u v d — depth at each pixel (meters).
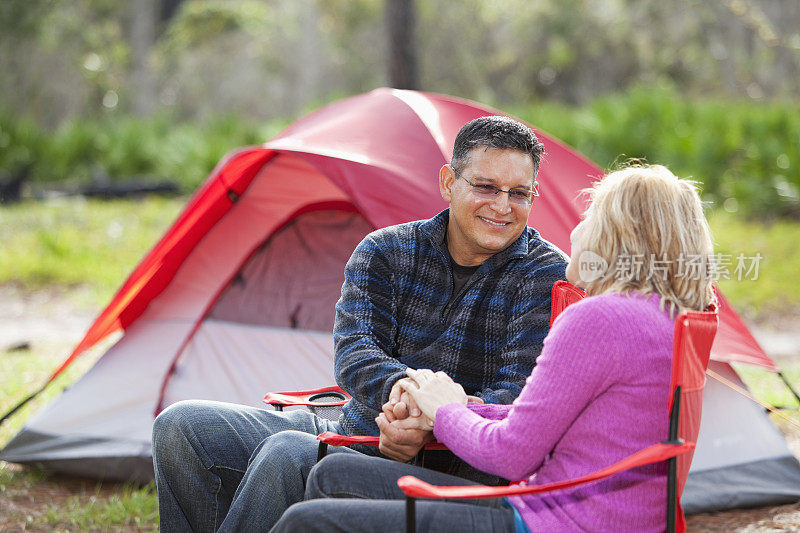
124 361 4.51
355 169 3.77
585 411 2.10
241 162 4.36
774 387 6.17
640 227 2.13
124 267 11.14
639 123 15.37
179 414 2.70
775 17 25.11
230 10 30.05
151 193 15.95
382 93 4.48
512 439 2.12
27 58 27.41
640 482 2.08
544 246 2.73
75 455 4.17
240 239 4.61
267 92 29.08
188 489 2.67
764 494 3.99
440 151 3.94
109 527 3.71
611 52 25.88
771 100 23.16
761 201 12.98
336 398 3.23
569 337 2.07
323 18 29.44
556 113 16.89
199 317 4.51
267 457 2.52
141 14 31.53
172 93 29.72
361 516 2.14
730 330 4.27
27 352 7.46
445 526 2.14
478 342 2.69
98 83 28.41
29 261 11.09
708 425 4.14
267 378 4.21
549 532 2.11
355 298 2.75
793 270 10.30
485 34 27.36
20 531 3.64
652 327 2.07
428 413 2.38
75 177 17.05
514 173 2.59
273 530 2.21
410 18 12.18
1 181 15.11
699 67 24.95
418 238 2.78
